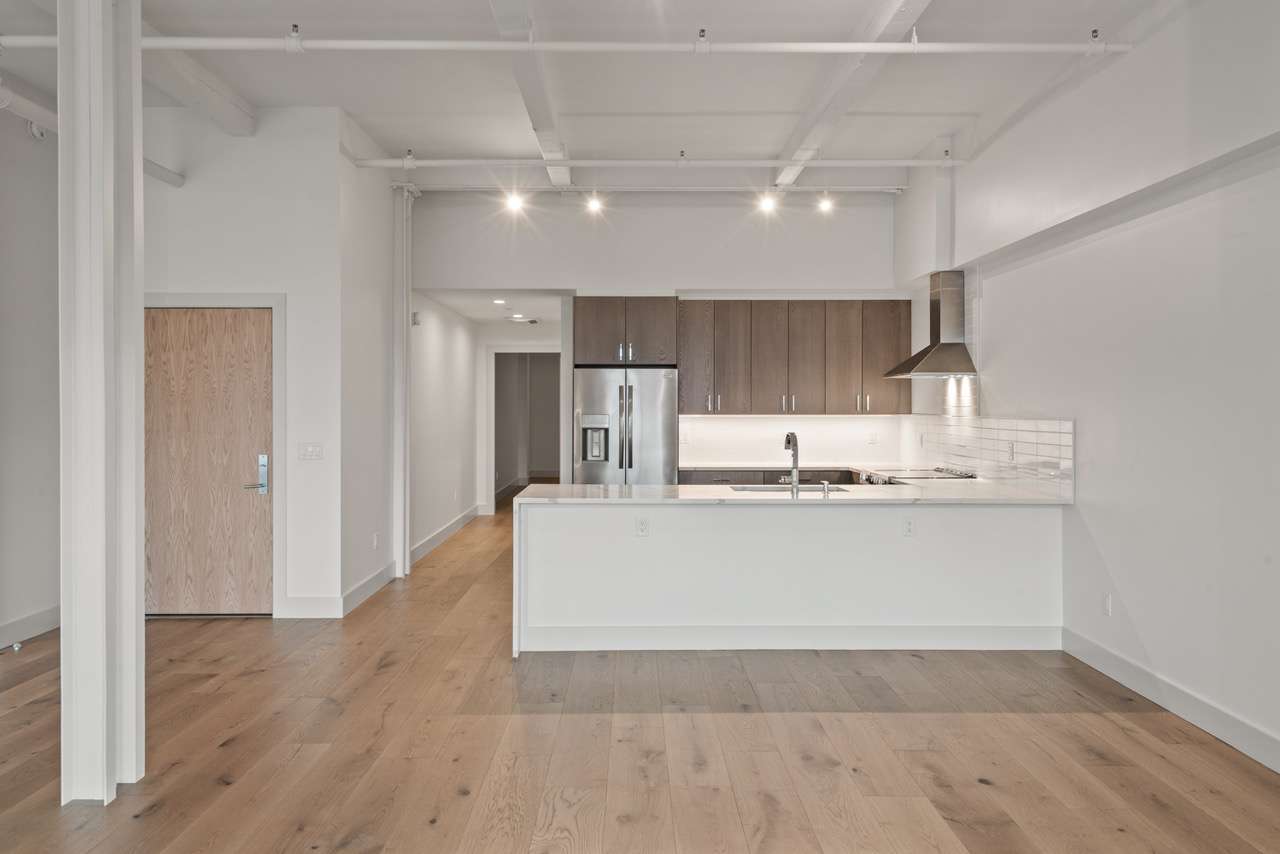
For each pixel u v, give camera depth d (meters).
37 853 2.45
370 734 3.36
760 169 6.50
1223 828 2.62
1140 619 3.83
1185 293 3.49
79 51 2.80
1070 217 4.16
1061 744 3.27
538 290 6.77
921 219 6.03
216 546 5.25
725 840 2.54
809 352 6.99
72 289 2.81
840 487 4.97
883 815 2.70
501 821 2.65
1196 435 3.43
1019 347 5.00
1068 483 4.41
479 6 3.84
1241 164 3.17
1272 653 3.03
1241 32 3.01
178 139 5.18
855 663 4.30
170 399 5.23
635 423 6.74
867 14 3.86
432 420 7.61
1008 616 4.54
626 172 6.52
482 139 5.77
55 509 4.96
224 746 3.24
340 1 3.79
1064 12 3.72
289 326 5.18
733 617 4.53
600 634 4.54
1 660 4.33
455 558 7.28
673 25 3.99
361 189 5.61
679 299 6.99
